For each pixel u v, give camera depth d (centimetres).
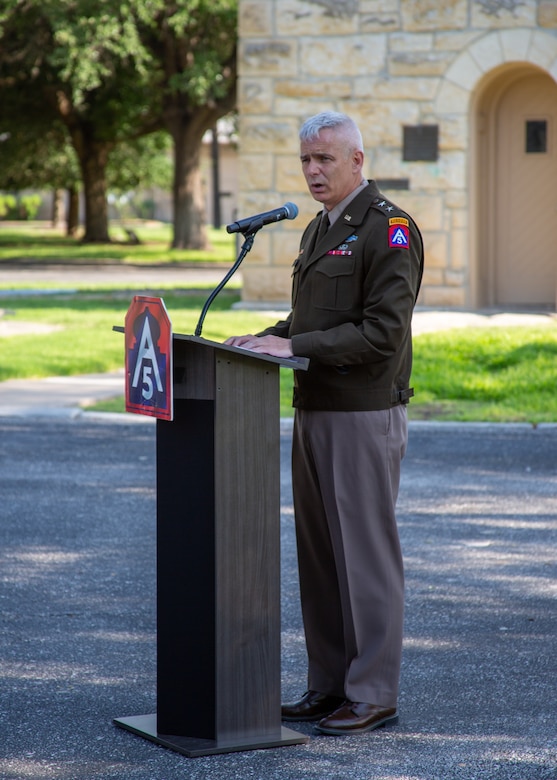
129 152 9450
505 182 3338
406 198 3173
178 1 5388
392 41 3128
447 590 1045
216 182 12131
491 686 811
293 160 3219
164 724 707
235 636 686
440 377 2217
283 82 3194
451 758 684
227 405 668
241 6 3191
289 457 1647
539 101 3288
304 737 705
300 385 734
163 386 652
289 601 1020
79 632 935
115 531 1259
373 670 730
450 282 3191
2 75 7038
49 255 6912
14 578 1086
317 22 3158
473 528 1270
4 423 1933
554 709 767
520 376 2208
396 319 698
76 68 5328
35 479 1517
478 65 3083
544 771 667
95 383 2272
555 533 1249
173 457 681
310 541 754
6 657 876
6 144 8344
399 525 1284
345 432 718
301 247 755
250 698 695
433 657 870
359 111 3164
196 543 680
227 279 697
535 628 938
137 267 5903
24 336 2819
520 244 3353
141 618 971
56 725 742
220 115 7244
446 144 3130
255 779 653
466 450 1711
